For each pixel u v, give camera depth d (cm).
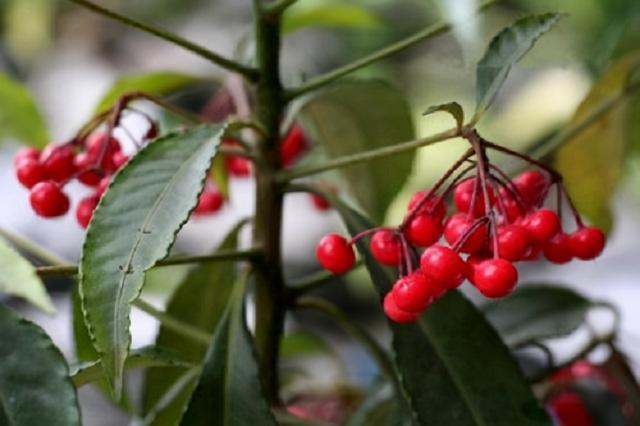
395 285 33
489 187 34
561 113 69
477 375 37
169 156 34
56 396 32
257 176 39
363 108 44
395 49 38
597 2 49
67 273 34
